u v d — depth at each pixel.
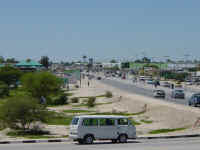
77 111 66.44
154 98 81.75
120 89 119.44
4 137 35.22
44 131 41.00
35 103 41.88
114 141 29.02
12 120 41.06
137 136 33.31
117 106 74.94
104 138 28.17
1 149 24.00
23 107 40.84
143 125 48.38
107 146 25.70
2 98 94.94
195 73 194.50
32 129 41.84
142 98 79.06
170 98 83.12
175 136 33.03
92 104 76.50
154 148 24.25
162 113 55.66
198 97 58.84
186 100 77.25
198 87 135.25
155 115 56.62
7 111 40.84
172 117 50.81
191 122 44.88
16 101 41.06
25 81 86.44
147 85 146.38
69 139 30.97
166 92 105.12
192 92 106.31
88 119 28.02
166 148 24.22
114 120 28.69
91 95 103.19
